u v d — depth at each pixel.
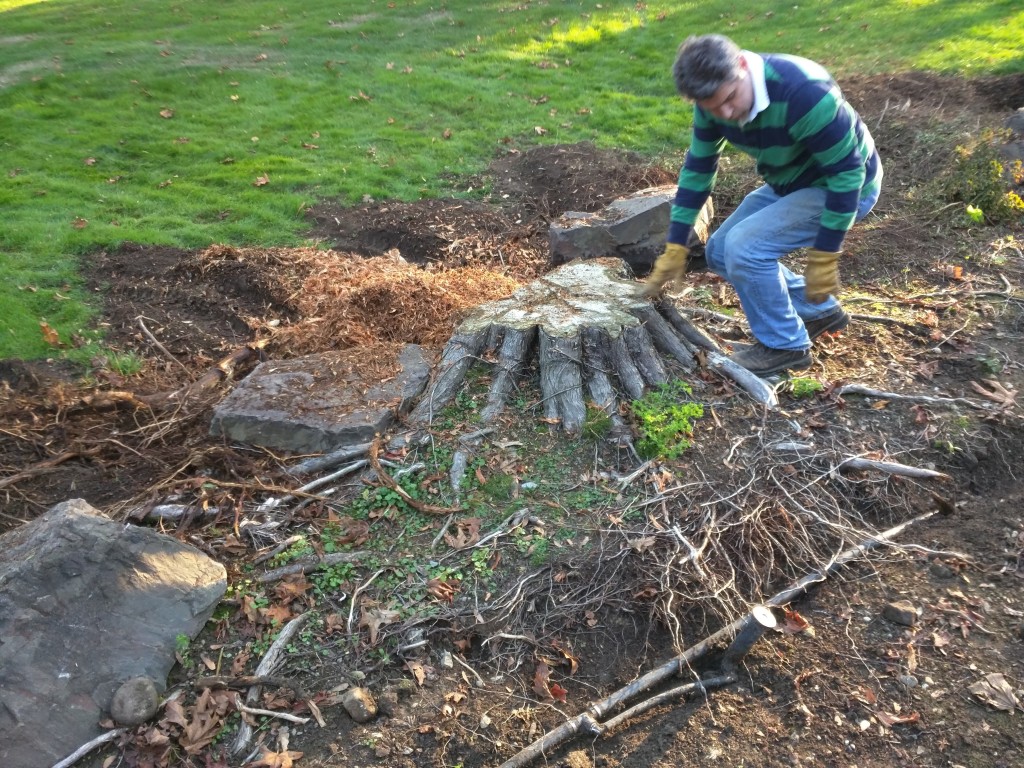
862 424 3.88
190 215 7.21
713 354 4.19
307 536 3.44
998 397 3.98
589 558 3.25
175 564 3.13
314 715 2.79
